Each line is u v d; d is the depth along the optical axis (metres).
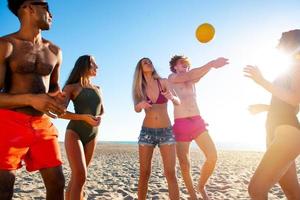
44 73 2.91
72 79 4.55
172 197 4.29
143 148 4.47
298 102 3.01
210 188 7.54
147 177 4.49
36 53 2.86
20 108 2.76
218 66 4.78
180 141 5.02
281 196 6.35
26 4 2.80
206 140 4.99
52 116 2.67
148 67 4.60
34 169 2.85
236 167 13.21
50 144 2.87
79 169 4.11
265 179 3.08
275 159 3.05
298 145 3.05
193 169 11.88
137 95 4.61
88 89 4.55
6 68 2.71
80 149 4.22
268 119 3.31
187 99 5.10
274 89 3.04
